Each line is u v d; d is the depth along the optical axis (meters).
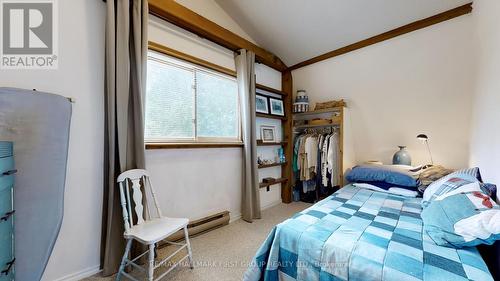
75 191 1.56
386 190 2.20
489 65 1.60
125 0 1.65
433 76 2.48
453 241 1.06
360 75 3.04
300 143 3.36
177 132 2.23
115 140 1.66
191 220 2.29
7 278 1.06
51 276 1.45
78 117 1.57
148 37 1.97
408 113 2.66
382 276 0.90
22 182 1.20
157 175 2.02
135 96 1.75
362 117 3.03
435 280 0.83
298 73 3.70
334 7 2.37
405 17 2.46
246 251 1.96
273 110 3.39
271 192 3.41
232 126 2.83
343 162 2.97
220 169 2.63
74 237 1.55
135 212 1.72
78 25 1.58
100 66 1.68
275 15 2.60
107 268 1.59
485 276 0.84
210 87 2.56
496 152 1.39
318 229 1.27
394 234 1.21
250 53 2.84
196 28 2.26
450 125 2.38
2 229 1.02
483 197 1.18
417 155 2.61
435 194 1.61
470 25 2.23
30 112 1.25
